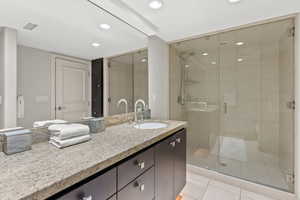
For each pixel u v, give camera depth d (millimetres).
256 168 2049
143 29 1885
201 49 2363
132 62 2037
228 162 2238
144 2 1366
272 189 1695
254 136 2111
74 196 645
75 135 1048
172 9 1469
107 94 1768
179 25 1815
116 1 1351
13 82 1059
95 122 1357
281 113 1888
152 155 1175
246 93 2141
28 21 1130
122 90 1940
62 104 1355
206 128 2420
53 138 1041
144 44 2098
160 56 2287
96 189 737
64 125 1120
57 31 1307
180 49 2451
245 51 2115
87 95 1570
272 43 1946
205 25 1812
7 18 1026
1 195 494
